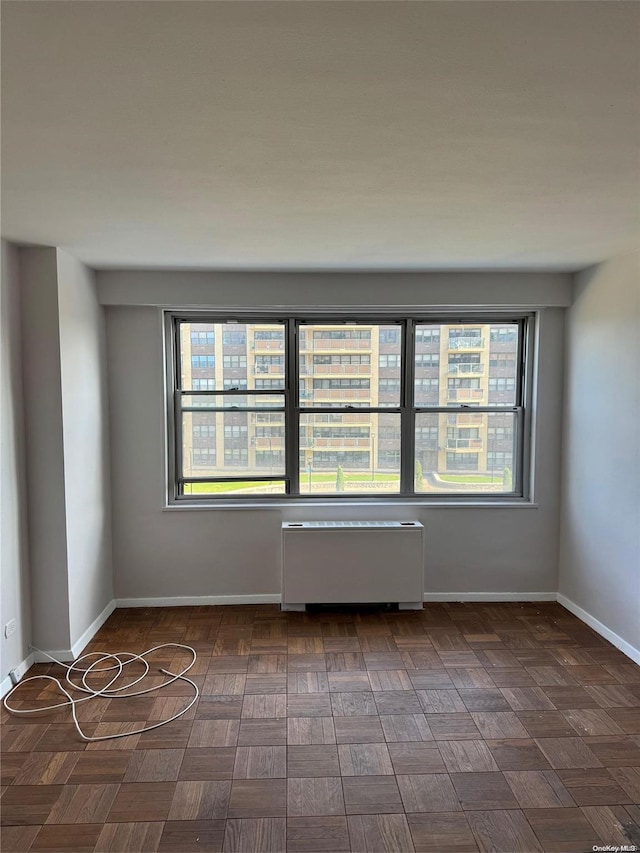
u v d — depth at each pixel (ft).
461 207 7.47
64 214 7.64
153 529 12.57
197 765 7.27
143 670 9.77
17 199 7.00
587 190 6.82
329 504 12.91
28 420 9.62
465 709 8.56
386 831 6.19
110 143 5.36
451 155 5.74
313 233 8.77
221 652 10.44
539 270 11.82
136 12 3.41
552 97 4.54
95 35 3.63
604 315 10.98
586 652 10.46
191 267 11.32
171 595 12.69
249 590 12.85
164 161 5.81
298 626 11.64
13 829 6.23
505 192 6.88
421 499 13.26
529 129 5.14
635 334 10.03
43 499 9.77
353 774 7.10
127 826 6.27
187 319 12.68
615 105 4.67
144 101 4.54
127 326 12.16
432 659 10.18
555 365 12.73
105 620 11.88
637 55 3.92
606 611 11.04
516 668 9.84
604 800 6.66
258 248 9.73
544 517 13.01
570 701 8.79
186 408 12.87
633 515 10.16
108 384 12.17
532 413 12.96
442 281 12.01
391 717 8.34
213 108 4.67
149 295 11.67
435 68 4.09
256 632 11.33
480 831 6.20
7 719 8.29
